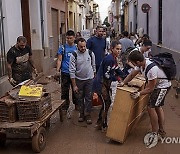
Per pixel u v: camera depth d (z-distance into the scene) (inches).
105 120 241.4
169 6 498.6
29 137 215.9
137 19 986.1
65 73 281.6
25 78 265.9
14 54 255.8
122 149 209.0
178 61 428.1
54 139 228.5
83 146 215.3
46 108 217.2
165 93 213.5
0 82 305.4
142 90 211.0
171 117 277.3
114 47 229.5
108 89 234.7
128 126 218.1
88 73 255.9
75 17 1201.4
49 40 605.6
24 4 506.9
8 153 205.2
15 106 201.9
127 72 257.4
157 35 612.7
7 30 329.4
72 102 323.0
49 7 625.3
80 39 251.9
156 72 203.2
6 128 191.8
